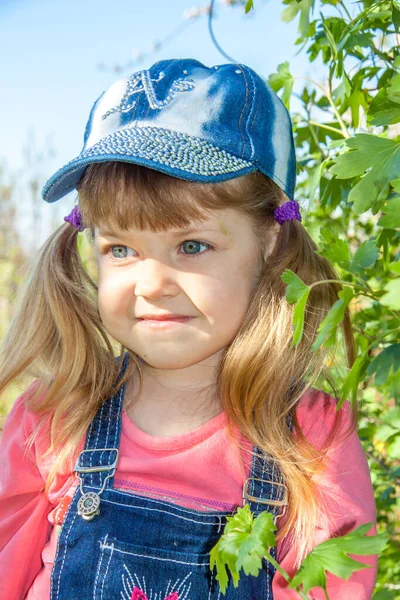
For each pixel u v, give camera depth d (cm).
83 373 141
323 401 132
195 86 127
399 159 99
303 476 121
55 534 129
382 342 166
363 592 109
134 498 123
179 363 122
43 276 154
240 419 127
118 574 117
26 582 129
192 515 120
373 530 118
